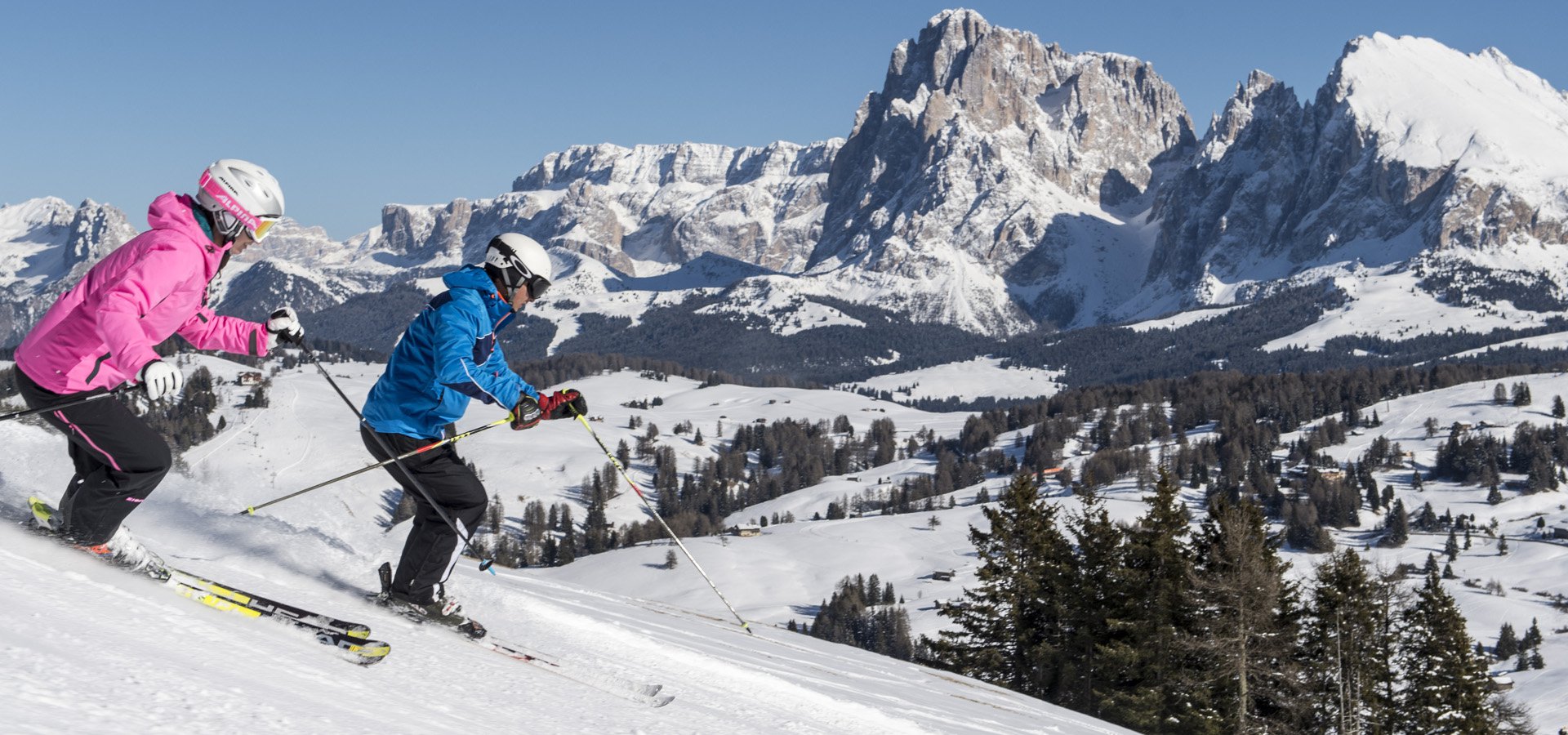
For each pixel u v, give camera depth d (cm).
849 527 16125
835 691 779
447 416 523
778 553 14725
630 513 17712
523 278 524
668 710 500
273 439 12731
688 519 16438
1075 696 3077
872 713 714
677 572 13288
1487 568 13988
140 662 282
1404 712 3678
